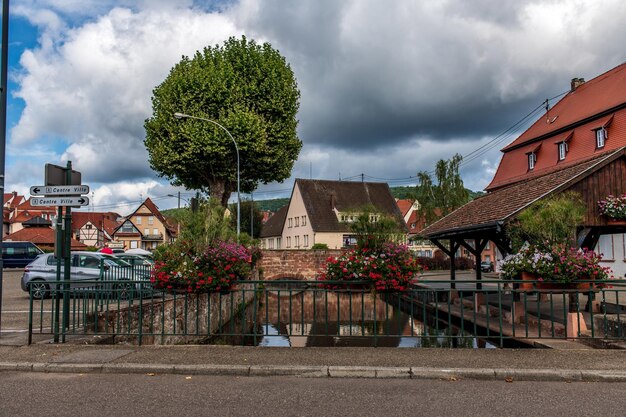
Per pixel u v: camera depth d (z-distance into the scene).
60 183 9.01
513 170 37.56
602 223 12.33
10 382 6.45
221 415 5.13
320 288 8.90
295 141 31.11
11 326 10.91
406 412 5.22
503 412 5.21
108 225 99.12
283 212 75.19
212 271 10.48
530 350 7.82
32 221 58.25
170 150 28.34
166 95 28.95
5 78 9.12
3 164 9.07
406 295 9.20
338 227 56.22
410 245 10.22
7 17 9.18
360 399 5.68
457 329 14.93
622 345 8.11
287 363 7.02
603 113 29.08
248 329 17.69
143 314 11.60
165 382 6.43
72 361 7.23
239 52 29.97
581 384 6.29
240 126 27.78
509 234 11.64
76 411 5.26
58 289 8.78
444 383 6.37
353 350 7.88
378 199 60.09
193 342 14.04
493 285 20.91
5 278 28.19
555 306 14.54
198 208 12.39
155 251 11.03
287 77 30.64
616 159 12.44
